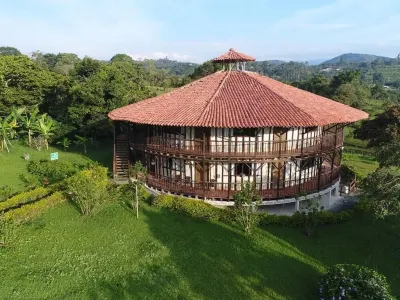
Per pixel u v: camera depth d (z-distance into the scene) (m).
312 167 32.41
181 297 17.88
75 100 51.84
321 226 25.81
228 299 17.78
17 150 47.91
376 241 23.92
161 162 32.91
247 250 22.23
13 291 18.06
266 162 27.16
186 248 22.38
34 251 21.95
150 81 115.00
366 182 20.62
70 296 17.84
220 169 29.86
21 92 56.38
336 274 17.59
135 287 18.61
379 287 16.55
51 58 169.00
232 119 25.98
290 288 18.69
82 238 23.69
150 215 27.19
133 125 35.78
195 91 32.72
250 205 24.34
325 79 127.25
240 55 35.97
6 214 25.36
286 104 28.36
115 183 33.75
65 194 29.95
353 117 30.31
